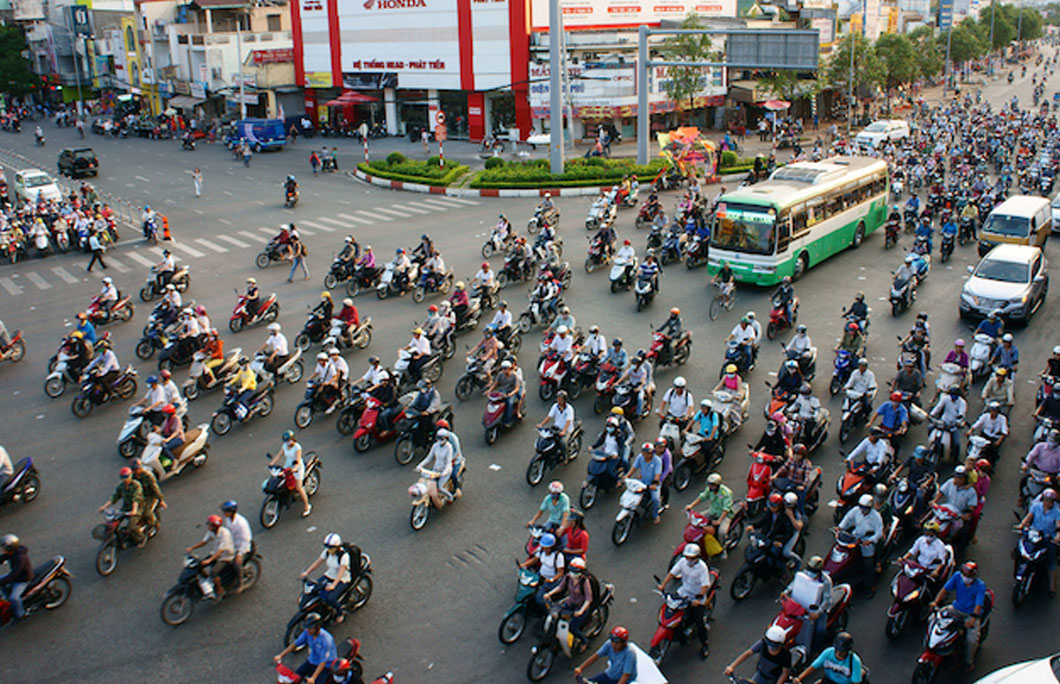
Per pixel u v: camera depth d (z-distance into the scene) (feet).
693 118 197.47
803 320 71.41
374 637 34.47
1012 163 146.30
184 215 122.93
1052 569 35.24
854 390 50.16
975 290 68.18
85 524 44.24
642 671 28.19
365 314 76.89
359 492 46.32
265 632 35.24
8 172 168.35
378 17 192.24
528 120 178.29
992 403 45.09
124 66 266.36
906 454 47.70
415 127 194.59
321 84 210.59
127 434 51.24
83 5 294.46
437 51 184.85
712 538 36.68
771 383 58.54
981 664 31.76
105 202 132.77
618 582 37.37
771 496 36.40
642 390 52.16
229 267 93.97
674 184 130.41
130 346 71.20
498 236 93.91
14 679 32.86
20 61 291.58
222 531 36.83
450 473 43.21
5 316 80.64
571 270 86.38
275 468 43.11
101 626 36.01
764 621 34.73
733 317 72.74
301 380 62.75
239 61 198.08
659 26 178.29
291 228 91.09
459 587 37.60
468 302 70.95
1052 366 52.13
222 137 210.38
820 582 30.60
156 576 39.45
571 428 47.11
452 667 32.63
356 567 35.58
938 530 35.01
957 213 101.76
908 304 72.69
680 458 47.47
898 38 230.07
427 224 111.24
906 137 169.37
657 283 75.82
